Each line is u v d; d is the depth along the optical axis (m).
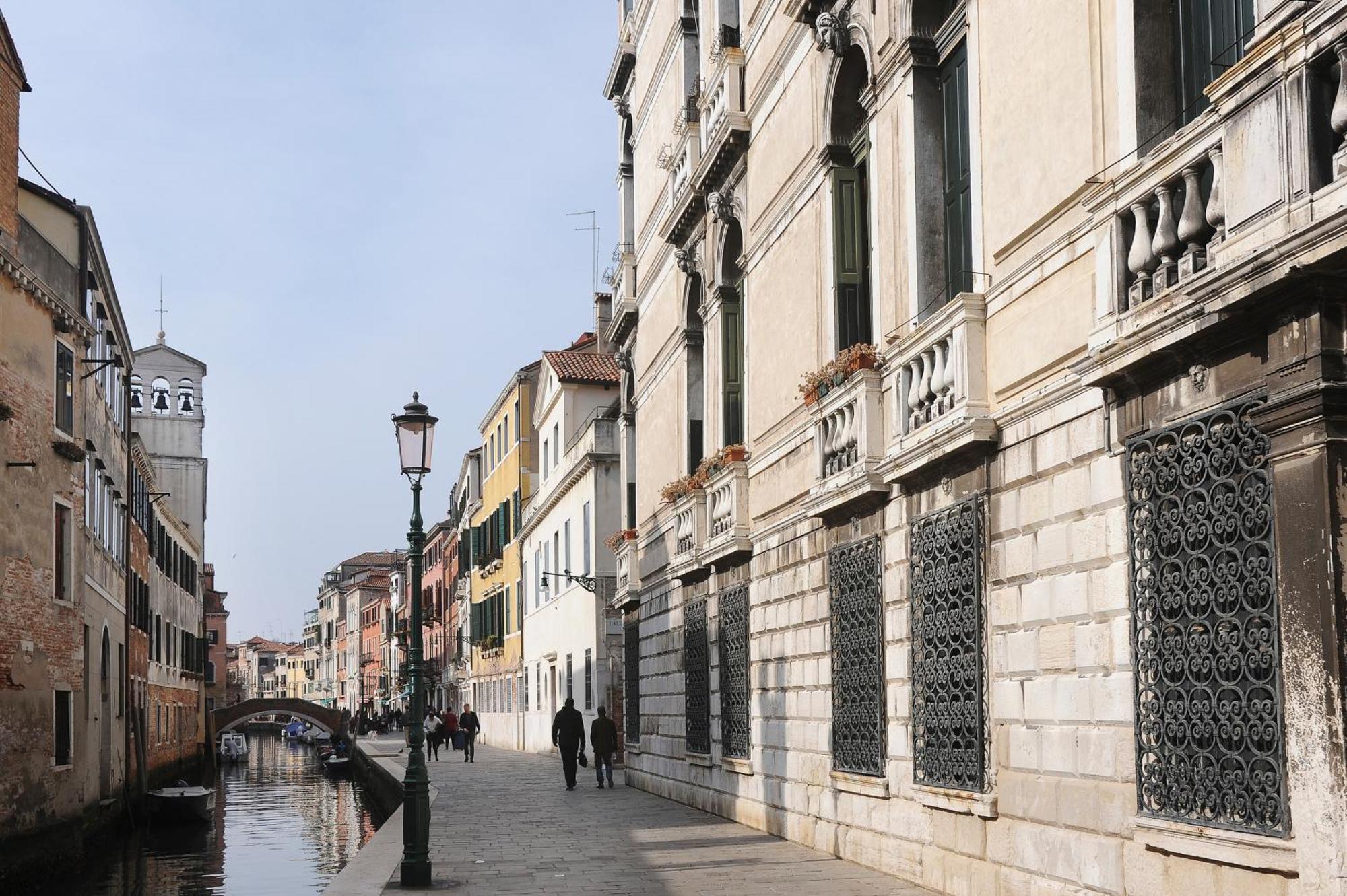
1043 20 9.41
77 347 24.98
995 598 10.08
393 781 30.30
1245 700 7.03
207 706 71.06
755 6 16.72
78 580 24.16
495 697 55.78
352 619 138.38
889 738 12.29
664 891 11.87
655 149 23.25
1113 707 8.37
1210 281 6.89
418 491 14.31
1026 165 9.62
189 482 61.09
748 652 17.06
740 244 18.55
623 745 35.34
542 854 15.08
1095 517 8.62
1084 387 8.75
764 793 16.44
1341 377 6.41
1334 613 6.33
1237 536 7.18
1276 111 6.50
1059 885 9.01
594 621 35.81
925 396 11.20
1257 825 6.92
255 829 32.84
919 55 11.79
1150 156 7.63
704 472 18.86
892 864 12.15
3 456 20.84
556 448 42.59
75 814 23.61
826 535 13.95
